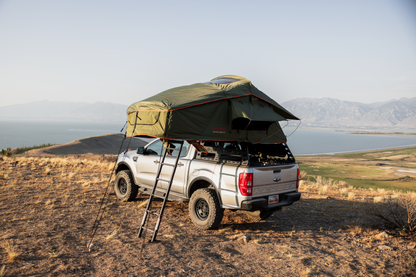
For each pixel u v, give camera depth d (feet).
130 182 24.21
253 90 19.97
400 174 295.48
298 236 18.11
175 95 17.74
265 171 17.51
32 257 12.87
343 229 19.90
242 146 17.57
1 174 32.89
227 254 14.75
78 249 14.25
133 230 17.78
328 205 27.40
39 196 24.36
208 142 19.56
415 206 19.42
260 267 13.38
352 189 45.80
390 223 20.98
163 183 21.59
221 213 17.84
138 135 17.62
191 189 19.80
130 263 13.00
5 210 19.97
